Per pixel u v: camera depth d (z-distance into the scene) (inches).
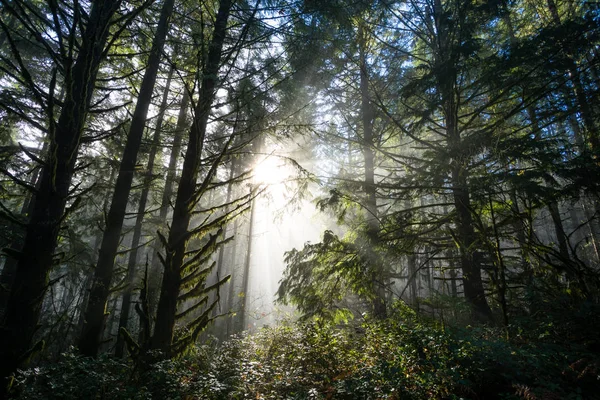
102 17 212.2
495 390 163.8
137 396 169.2
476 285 299.0
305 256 359.6
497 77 283.3
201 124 271.6
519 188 248.2
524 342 202.8
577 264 243.8
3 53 467.2
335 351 255.0
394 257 325.7
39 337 419.8
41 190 200.1
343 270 323.0
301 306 340.8
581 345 180.9
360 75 460.8
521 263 369.7
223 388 186.7
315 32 287.3
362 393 172.9
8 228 393.1
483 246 281.3
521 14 475.5
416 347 189.2
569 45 263.4
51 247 198.7
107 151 412.2
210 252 256.5
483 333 220.1
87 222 469.1
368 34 425.1
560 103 295.0
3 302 433.4
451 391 168.9
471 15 317.7
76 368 182.1
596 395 149.3
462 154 280.2
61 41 188.4
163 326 227.3
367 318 288.0
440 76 288.0
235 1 270.1
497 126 301.3
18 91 355.3
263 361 256.8
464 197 306.2
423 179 308.8
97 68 225.9
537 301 233.1
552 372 161.8
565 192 249.8
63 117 210.7
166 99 480.7
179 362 214.2
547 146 261.0
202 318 251.1
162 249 481.4
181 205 253.1
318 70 373.1
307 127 298.5
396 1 371.6
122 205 315.3
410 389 166.2
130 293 480.1
